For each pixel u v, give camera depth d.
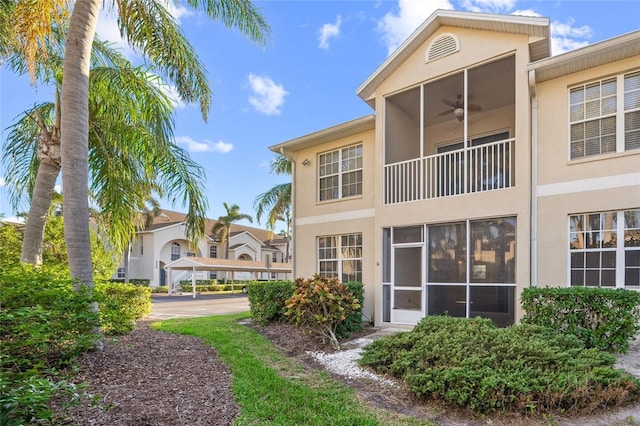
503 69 8.80
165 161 8.34
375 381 5.29
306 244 12.36
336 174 11.92
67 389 3.16
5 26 7.02
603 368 4.39
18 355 4.61
